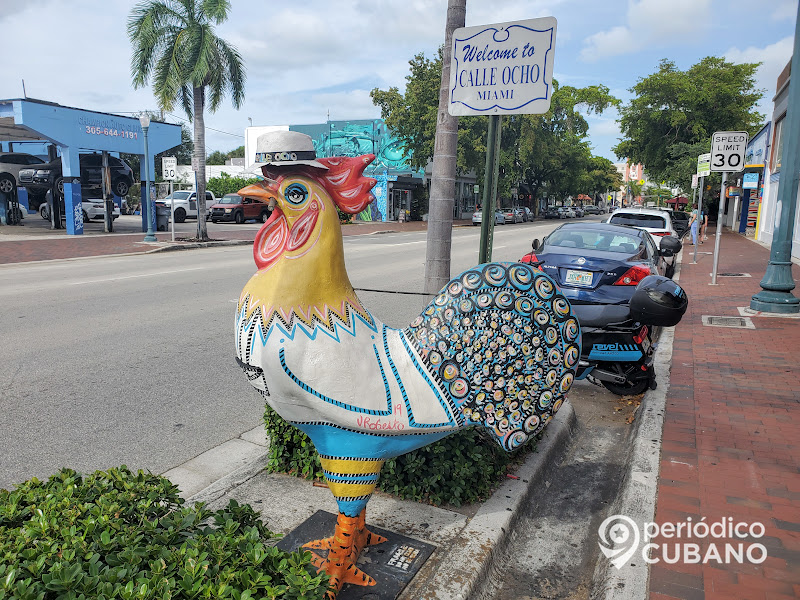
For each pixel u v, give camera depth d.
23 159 25.41
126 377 5.93
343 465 2.40
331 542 2.63
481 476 3.50
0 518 2.28
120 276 12.31
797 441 4.33
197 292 10.49
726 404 5.10
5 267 13.65
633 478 3.77
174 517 2.35
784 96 20.39
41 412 5.02
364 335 2.33
